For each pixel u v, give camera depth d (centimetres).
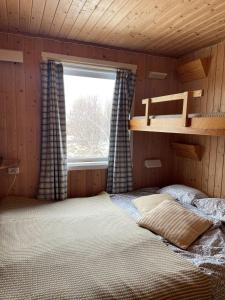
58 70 274
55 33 259
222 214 222
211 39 264
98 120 314
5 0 190
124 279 138
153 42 279
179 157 341
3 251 164
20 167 274
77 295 125
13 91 264
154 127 251
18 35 259
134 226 210
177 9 199
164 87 334
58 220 218
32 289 129
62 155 279
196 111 306
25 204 257
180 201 273
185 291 137
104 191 311
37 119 276
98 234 192
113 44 289
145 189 324
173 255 165
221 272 154
